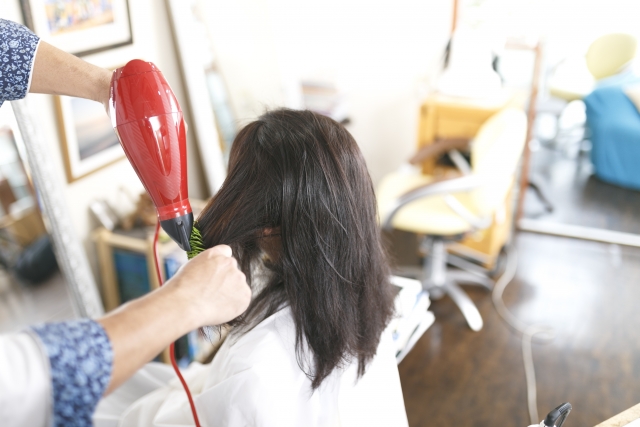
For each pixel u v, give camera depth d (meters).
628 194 2.70
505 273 2.68
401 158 3.28
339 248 0.79
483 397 1.98
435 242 2.39
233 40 2.57
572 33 2.48
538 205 2.95
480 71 2.60
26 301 1.67
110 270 2.02
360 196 0.81
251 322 0.86
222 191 0.79
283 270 0.79
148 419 1.02
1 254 1.58
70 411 0.44
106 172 2.03
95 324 0.47
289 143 0.76
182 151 0.71
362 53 3.08
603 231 2.85
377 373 0.98
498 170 2.03
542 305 2.44
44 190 1.68
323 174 0.75
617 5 2.36
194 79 2.36
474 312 2.34
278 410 0.80
